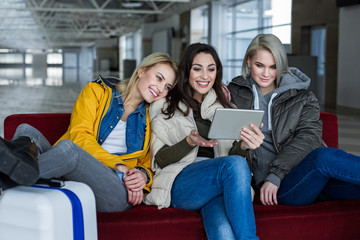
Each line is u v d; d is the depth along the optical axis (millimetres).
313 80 10938
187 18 23109
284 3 15031
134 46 41781
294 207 2158
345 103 12258
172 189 2139
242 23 18281
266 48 2477
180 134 2307
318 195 2338
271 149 2500
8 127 2521
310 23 13469
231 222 1852
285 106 2502
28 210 1516
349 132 7633
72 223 1595
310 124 2451
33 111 10266
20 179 1481
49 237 1504
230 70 19609
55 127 2584
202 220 2021
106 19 33094
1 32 45719
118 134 2305
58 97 14445
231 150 2266
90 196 1706
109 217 1972
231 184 1862
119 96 2293
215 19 19656
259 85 2584
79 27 39938
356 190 2186
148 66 2320
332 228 2148
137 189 2084
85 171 1904
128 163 2268
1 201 1562
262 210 2104
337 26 12344
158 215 2008
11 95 14977
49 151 1762
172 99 2348
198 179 2020
